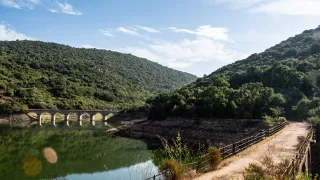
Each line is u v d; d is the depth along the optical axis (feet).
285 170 43.55
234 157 69.97
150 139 241.55
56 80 508.94
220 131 226.79
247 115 230.07
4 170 127.24
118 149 189.98
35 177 116.37
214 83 346.33
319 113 178.91
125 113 426.92
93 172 125.80
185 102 287.69
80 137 251.19
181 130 250.98
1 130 288.51
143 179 52.85
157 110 296.71
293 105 233.35
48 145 203.31
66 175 120.16
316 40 450.30
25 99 422.41
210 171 56.80
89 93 523.29
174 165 47.26
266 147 85.20
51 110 414.62
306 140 92.27
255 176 41.14
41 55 654.53
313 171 102.99
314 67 296.71
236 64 486.38
